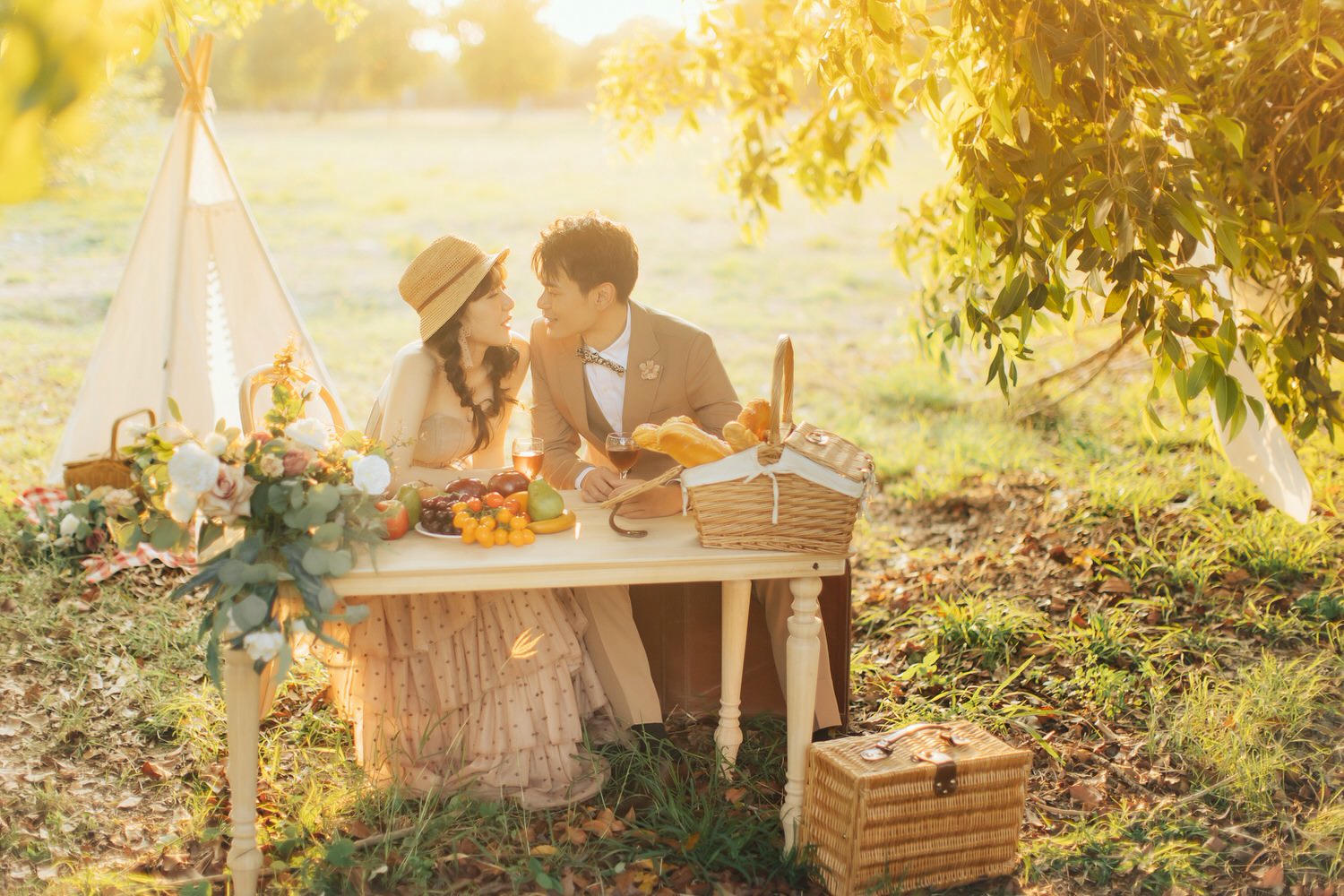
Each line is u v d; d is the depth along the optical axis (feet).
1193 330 10.70
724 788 10.94
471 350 11.26
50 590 14.89
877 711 12.80
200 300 17.80
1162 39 11.37
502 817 10.19
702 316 41.22
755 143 19.77
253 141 114.62
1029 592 15.35
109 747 11.64
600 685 11.65
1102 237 10.27
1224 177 12.77
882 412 26.84
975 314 11.79
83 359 30.37
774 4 18.47
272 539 8.63
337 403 12.14
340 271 48.34
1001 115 10.53
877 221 65.31
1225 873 9.76
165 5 9.54
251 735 9.00
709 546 9.41
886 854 9.23
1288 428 14.01
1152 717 11.81
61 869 9.66
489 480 10.43
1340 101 12.81
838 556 9.53
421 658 10.83
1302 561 14.56
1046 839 10.23
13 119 3.29
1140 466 18.81
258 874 9.25
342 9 16.22
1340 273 14.84
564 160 98.27
